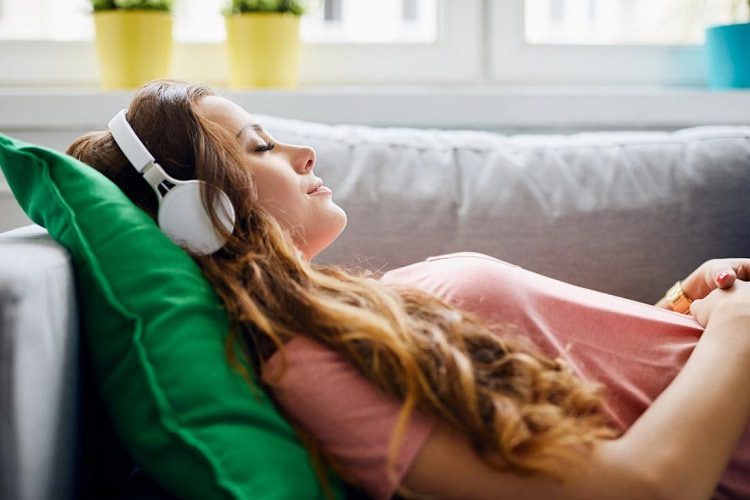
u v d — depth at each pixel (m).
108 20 1.61
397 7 1.89
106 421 0.94
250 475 0.72
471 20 1.86
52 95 1.57
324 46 1.83
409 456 0.75
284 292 0.84
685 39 1.92
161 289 0.80
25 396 0.70
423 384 0.76
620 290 1.30
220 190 0.88
